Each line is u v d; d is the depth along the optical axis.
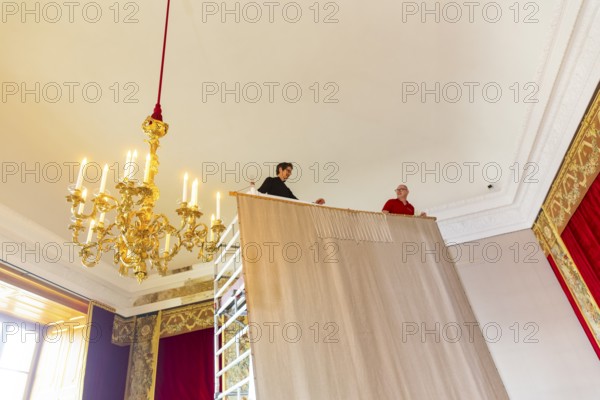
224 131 4.69
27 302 5.66
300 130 4.80
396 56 4.14
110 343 6.51
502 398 3.35
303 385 2.61
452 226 6.31
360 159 5.27
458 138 5.14
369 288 3.38
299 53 4.03
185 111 4.41
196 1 3.50
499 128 4.99
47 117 4.23
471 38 3.99
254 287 2.87
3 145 4.43
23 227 5.35
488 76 4.37
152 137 3.21
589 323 4.96
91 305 6.34
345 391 2.71
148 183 3.05
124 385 6.45
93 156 4.73
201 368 6.24
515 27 3.84
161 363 6.50
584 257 4.65
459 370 3.32
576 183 4.52
